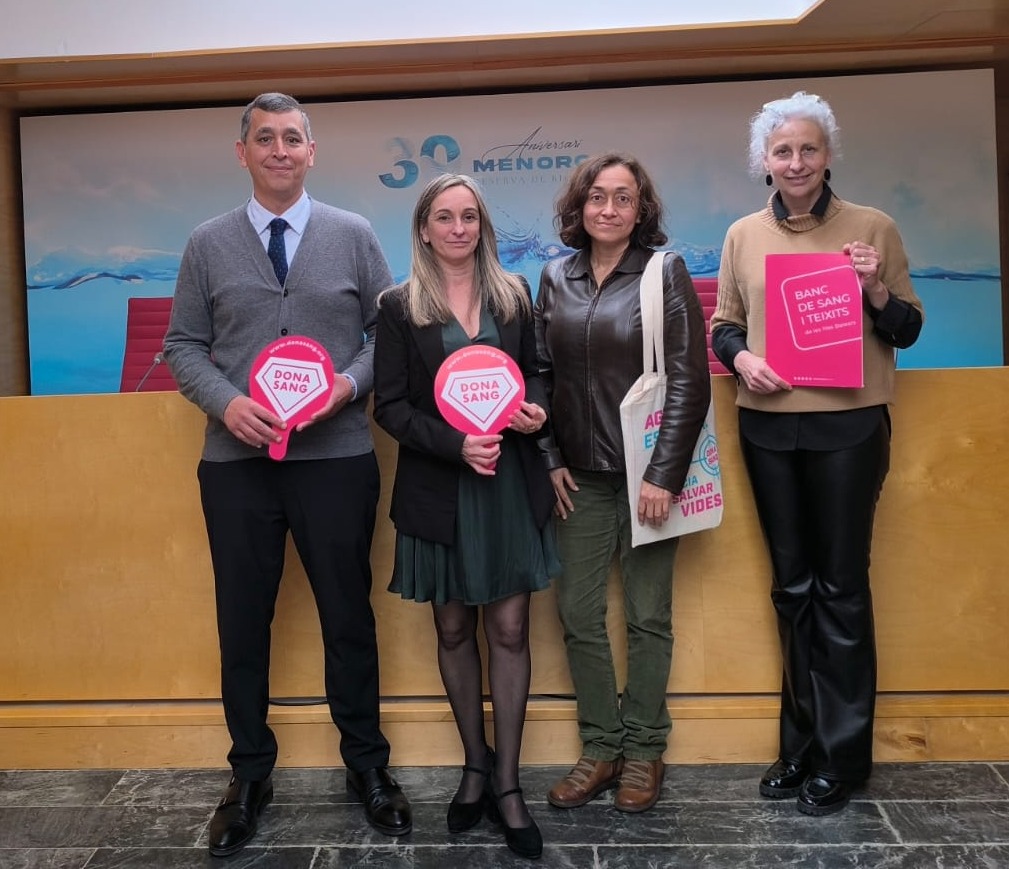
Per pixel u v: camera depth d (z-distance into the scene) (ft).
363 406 6.69
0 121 17.46
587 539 6.71
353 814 6.77
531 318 6.44
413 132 17.21
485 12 14.08
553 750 7.51
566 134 17.07
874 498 6.55
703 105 16.90
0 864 6.18
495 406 5.95
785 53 15.56
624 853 6.11
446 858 6.11
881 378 6.46
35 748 7.72
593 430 6.48
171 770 7.63
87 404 7.56
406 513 6.15
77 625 7.70
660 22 14.17
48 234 17.80
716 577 7.45
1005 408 7.18
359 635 6.61
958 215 17.07
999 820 6.40
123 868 6.09
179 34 14.25
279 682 7.59
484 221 6.25
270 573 6.63
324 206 6.82
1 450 7.64
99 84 15.81
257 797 6.59
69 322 17.94
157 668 7.66
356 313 6.73
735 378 7.23
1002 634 7.33
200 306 6.63
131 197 17.65
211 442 6.59
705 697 7.57
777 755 7.45
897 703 7.37
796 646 6.84
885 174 17.04
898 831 6.30
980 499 7.25
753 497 7.30
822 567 6.61
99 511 7.63
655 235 6.60
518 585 6.13
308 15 14.16
